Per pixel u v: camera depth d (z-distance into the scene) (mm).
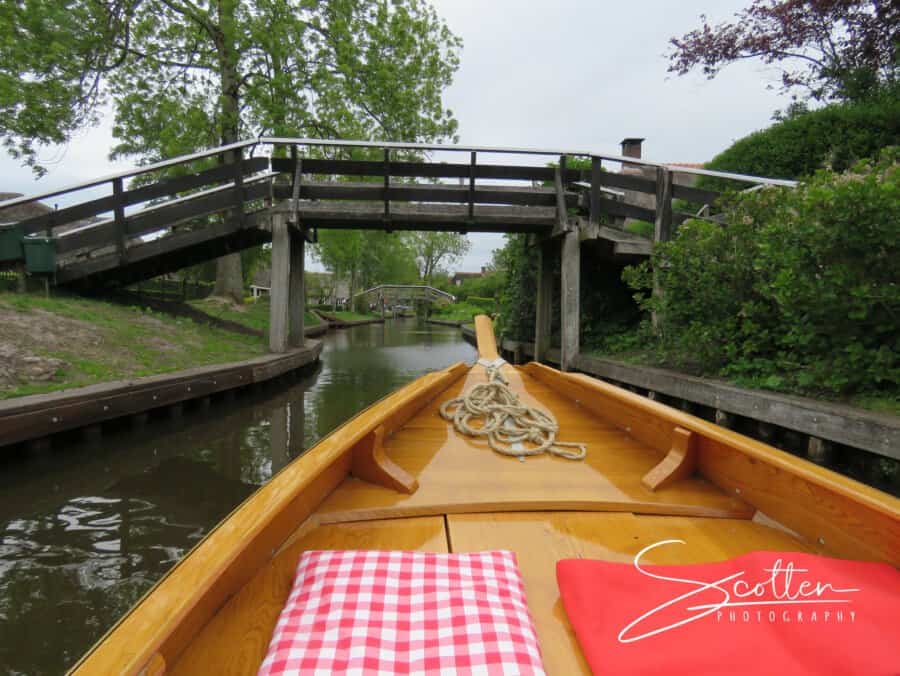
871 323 3924
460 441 2604
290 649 1016
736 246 5523
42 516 3312
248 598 1280
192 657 1072
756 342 5105
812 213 4047
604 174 8305
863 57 10383
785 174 10445
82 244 8367
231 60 13383
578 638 1136
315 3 13164
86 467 4227
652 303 6613
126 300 9961
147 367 6172
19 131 11781
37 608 2350
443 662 989
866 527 1358
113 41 13008
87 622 2252
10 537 3025
